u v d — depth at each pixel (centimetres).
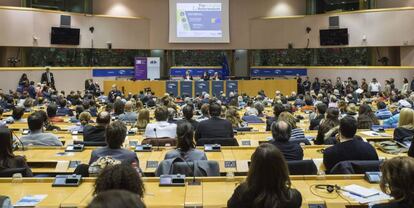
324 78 2352
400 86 2141
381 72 2186
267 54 2514
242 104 1482
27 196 332
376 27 2214
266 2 2498
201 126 630
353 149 436
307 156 513
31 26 2064
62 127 820
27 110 1154
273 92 2211
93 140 598
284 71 2441
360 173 394
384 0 2327
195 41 2442
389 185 253
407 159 251
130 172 235
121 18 2384
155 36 2472
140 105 1039
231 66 2539
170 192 341
